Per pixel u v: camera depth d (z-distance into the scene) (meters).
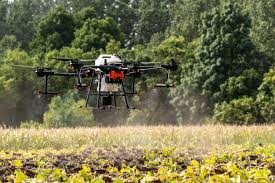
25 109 185.88
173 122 161.38
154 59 169.50
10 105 184.25
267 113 138.62
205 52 156.25
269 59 165.25
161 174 27.34
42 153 54.25
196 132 72.56
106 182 30.45
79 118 155.50
